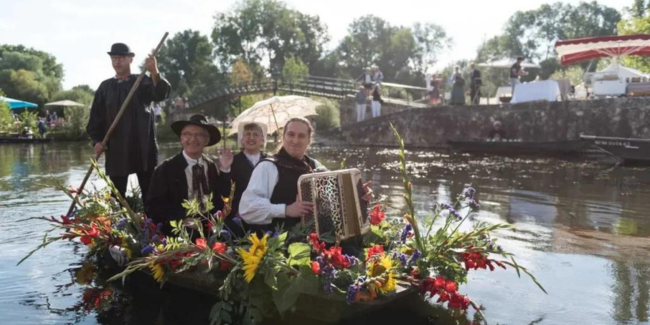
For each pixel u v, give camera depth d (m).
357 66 80.06
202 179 4.97
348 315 3.64
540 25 76.56
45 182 10.93
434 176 12.32
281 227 4.05
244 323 3.59
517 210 7.94
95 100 6.10
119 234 4.53
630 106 18.23
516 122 20.56
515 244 5.89
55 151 21.45
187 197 4.90
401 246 4.07
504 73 46.72
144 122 6.00
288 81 34.66
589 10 75.56
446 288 3.54
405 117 23.58
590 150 17.58
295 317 3.69
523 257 5.36
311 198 3.99
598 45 19.39
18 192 9.41
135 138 5.97
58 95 57.75
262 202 4.07
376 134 24.59
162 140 33.34
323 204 4.02
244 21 66.94
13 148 23.48
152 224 4.54
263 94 39.19
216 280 3.84
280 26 67.62
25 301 4.10
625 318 3.82
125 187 6.16
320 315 3.63
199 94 39.53
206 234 4.72
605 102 18.64
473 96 22.88
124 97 5.98
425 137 23.03
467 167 14.48
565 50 19.98
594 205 8.39
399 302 3.98
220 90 37.50
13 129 29.91
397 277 3.64
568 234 6.35
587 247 5.75
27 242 5.82
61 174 12.60
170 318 3.76
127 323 3.69
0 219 7.00
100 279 4.59
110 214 4.95
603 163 15.59
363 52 80.31
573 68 39.06
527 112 20.27
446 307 3.94
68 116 30.86
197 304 3.99
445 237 3.95
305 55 72.12
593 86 20.48
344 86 31.86
